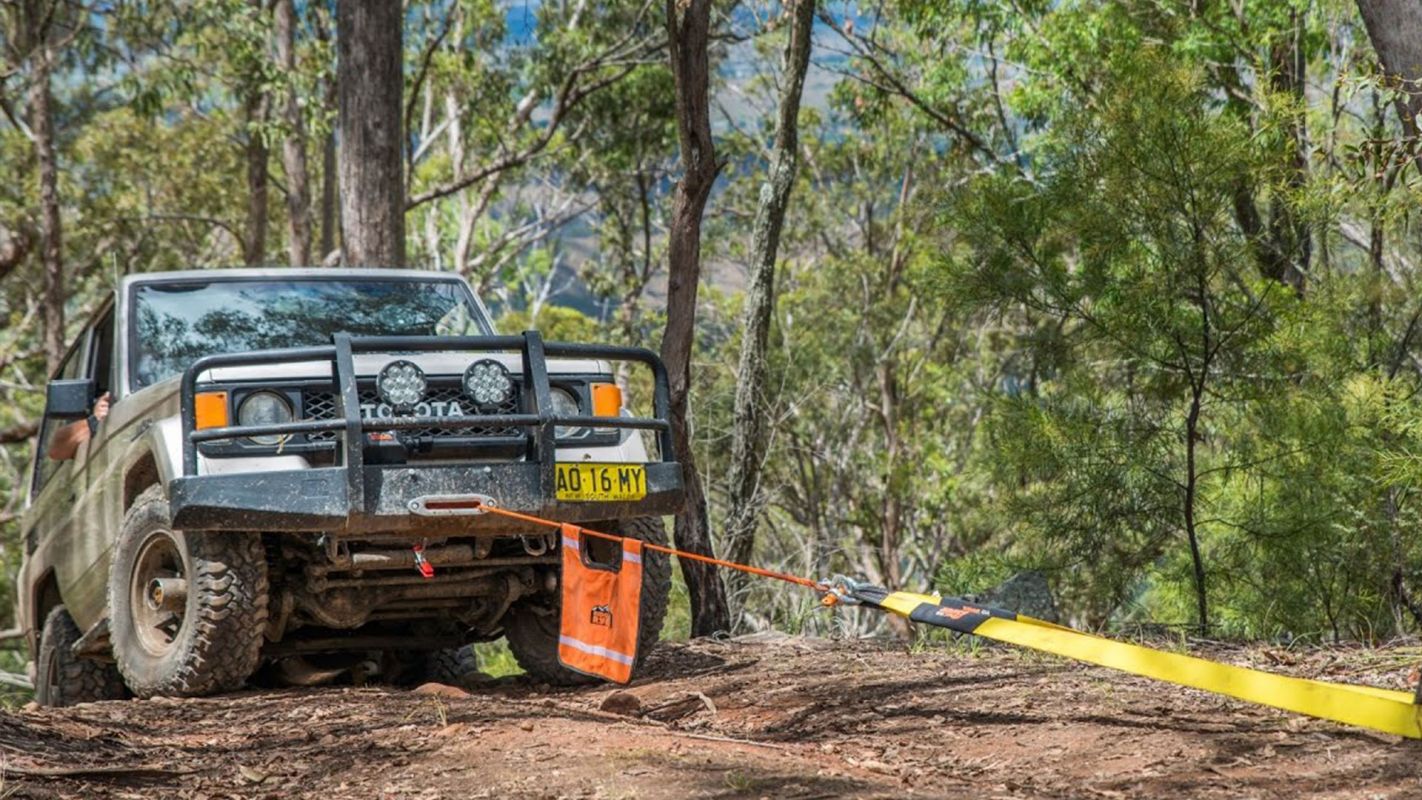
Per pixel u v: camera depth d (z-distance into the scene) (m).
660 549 7.53
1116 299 12.38
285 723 7.45
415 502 8.18
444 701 7.91
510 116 38.62
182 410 8.21
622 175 45.62
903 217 42.88
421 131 47.81
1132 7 24.89
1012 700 7.53
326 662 10.15
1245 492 12.90
